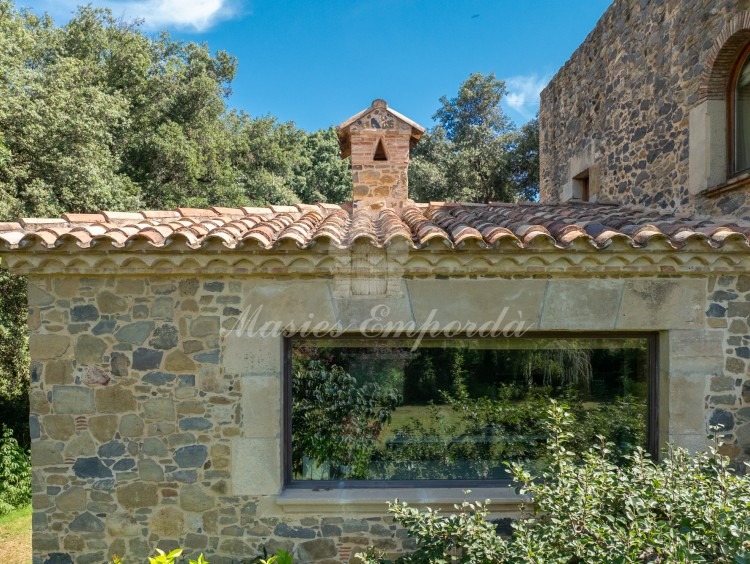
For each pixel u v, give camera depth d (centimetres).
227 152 1980
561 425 378
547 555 286
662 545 278
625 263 355
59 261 353
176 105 1886
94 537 384
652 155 605
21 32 1171
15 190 1023
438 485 408
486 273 378
